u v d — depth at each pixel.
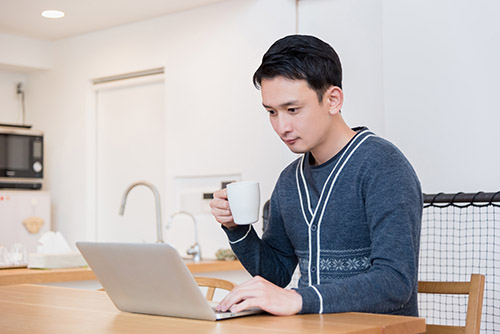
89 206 4.84
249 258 1.60
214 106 4.12
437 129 3.18
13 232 4.58
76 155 4.91
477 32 3.08
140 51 4.52
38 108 5.18
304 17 3.89
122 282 1.34
